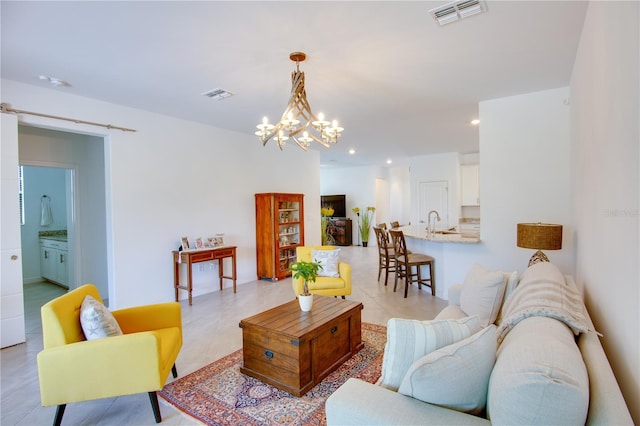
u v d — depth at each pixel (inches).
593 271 80.8
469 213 343.9
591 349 52.2
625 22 48.7
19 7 82.7
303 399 91.0
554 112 148.9
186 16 88.0
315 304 121.7
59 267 224.1
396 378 55.5
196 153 200.4
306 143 141.2
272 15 87.8
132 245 169.9
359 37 100.3
